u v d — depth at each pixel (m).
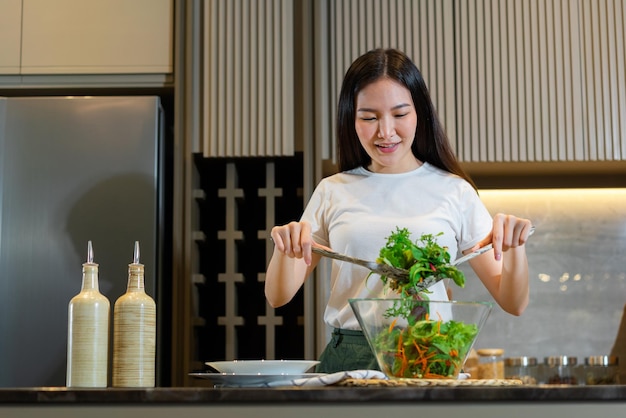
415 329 1.43
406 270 1.55
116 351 1.52
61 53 2.99
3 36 3.01
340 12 3.03
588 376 3.08
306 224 1.71
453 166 2.15
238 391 1.18
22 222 2.88
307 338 2.81
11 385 2.81
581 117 2.97
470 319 1.47
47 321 2.84
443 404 1.17
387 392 1.17
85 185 2.88
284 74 2.98
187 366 2.83
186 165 2.94
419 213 2.07
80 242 2.86
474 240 2.10
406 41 3.01
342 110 2.12
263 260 3.20
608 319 3.22
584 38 3.00
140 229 2.85
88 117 2.91
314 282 2.88
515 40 3.01
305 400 1.17
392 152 2.01
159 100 2.95
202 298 3.13
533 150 2.96
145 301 1.53
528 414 1.16
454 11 3.03
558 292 3.24
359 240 2.04
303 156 2.95
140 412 1.18
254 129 2.96
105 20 3.00
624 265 3.25
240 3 3.02
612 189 3.27
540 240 3.27
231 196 2.98
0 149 2.90
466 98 2.99
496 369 3.04
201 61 3.02
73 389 1.20
